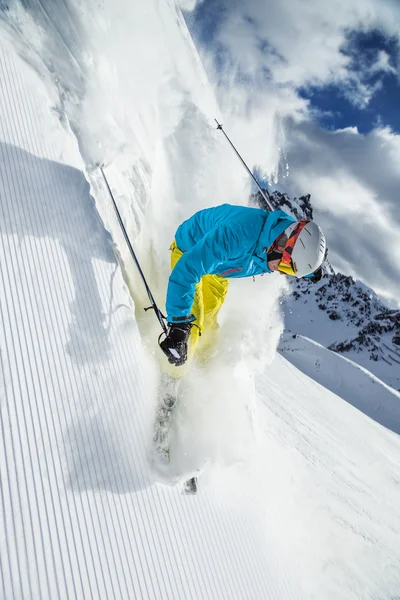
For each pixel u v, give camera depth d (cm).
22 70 309
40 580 147
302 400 1045
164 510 205
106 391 217
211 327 302
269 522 276
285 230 223
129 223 352
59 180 278
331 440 763
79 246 260
